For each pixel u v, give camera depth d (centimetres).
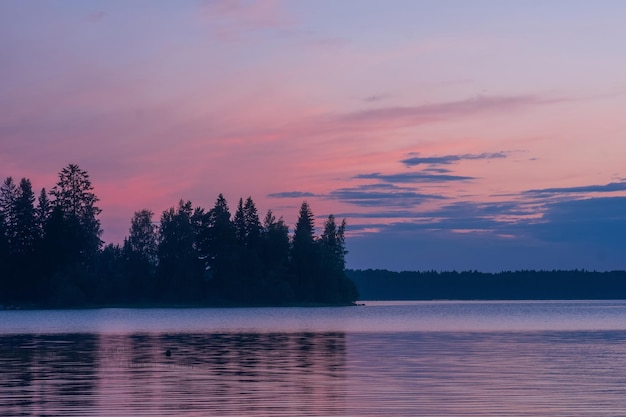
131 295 16388
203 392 3216
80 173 15700
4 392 3216
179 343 6156
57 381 3578
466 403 2936
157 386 3400
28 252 14875
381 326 9262
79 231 15088
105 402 2970
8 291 14850
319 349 5459
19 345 5912
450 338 6744
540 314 14400
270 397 3084
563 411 2773
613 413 2736
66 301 14512
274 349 5475
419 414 2730
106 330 8350
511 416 2689
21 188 15312
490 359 4588
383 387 3344
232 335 7312
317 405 2902
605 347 5594
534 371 3919
